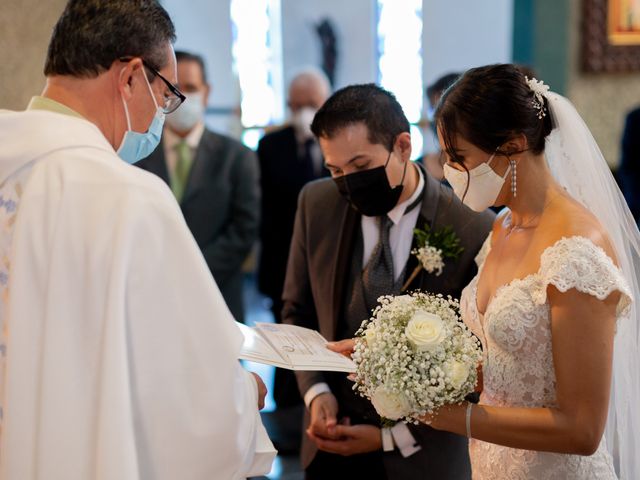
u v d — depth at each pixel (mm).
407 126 2215
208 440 1462
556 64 6184
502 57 8617
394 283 2225
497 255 1870
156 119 1668
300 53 8672
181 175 3963
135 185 1450
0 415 1497
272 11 8555
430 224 2217
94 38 1537
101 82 1568
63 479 1382
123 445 1356
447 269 2189
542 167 1768
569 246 1611
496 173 1742
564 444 1599
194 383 1455
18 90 3902
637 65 6223
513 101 1684
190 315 1456
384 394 1661
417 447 2188
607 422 1880
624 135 4816
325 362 1762
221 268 3912
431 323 1673
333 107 2141
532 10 6297
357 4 8594
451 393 1646
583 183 1864
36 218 1418
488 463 1864
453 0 8531
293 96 4816
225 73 8562
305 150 4766
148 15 1597
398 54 8648
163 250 1442
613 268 1589
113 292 1380
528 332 1675
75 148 1473
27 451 1408
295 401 4680
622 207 1913
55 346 1387
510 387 1741
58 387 1382
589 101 6297
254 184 4023
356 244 2291
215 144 3992
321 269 2330
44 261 1410
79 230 1409
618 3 6113
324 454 2395
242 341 1510
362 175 2123
